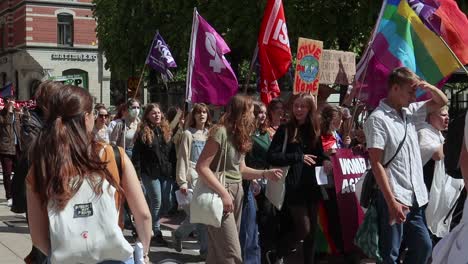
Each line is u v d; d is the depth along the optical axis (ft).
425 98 46.57
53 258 19.34
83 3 288.51
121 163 20.90
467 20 52.39
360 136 48.08
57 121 19.77
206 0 123.54
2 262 45.85
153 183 54.65
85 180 19.66
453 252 23.57
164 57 81.66
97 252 19.54
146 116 55.36
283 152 41.22
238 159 36.81
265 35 57.62
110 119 76.13
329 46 111.04
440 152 38.40
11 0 301.22
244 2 113.80
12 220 63.67
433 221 39.40
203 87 60.95
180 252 51.72
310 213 41.65
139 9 157.48
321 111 47.37
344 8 103.71
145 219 21.25
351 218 45.98
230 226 35.06
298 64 58.95
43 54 282.77
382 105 33.73
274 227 43.93
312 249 42.24
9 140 74.59
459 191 39.34
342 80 68.23
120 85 294.87
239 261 35.24
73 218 19.39
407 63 49.21
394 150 33.01
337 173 44.60
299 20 104.17
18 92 286.87
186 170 50.42
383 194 32.76
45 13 282.97
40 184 19.67
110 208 19.80
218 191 34.65
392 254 33.37
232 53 136.77
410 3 49.60
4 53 306.96
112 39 170.40
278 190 41.16
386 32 50.06
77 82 107.55
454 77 82.23
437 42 49.80
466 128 24.22
